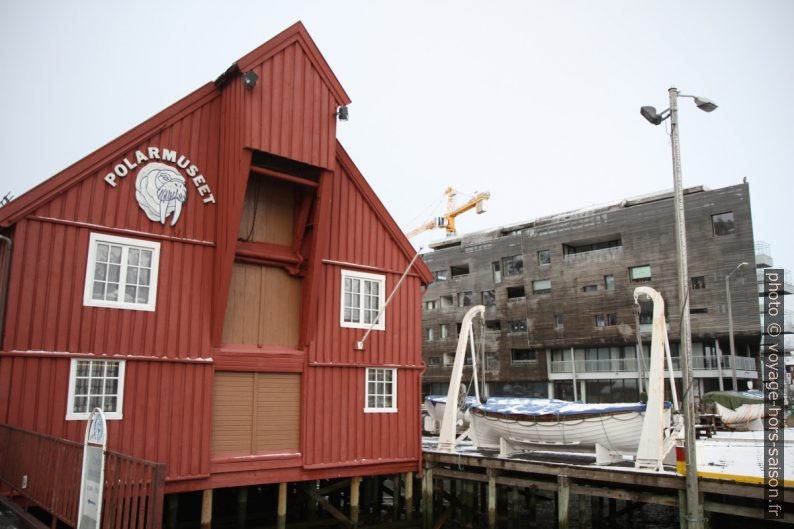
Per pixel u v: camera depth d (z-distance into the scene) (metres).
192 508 19.34
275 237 17.55
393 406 18.91
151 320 14.87
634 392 50.06
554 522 21.36
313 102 16.92
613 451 17.30
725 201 45.75
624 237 50.53
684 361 14.12
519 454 19.22
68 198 14.15
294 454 16.58
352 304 18.52
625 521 21.09
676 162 14.79
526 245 56.69
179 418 14.88
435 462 19.48
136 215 15.04
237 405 16.05
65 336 13.69
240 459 15.66
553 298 54.09
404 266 19.91
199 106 16.44
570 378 53.34
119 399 14.16
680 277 14.43
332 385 17.61
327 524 18.64
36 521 10.34
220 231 15.91
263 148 15.73
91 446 9.32
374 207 19.39
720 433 23.92
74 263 14.04
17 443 12.06
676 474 14.26
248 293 16.89
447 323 62.34
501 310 58.34
